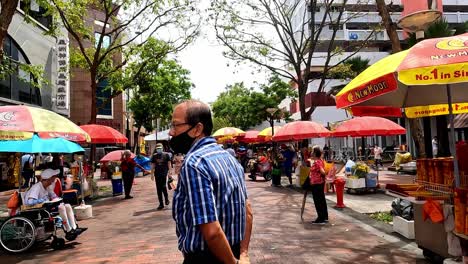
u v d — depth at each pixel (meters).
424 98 6.14
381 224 8.55
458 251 4.85
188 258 2.13
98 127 13.89
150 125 35.97
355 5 23.86
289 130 14.33
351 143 36.12
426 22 7.15
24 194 7.40
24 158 17.52
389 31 9.91
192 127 2.33
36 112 7.29
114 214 10.93
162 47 18.20
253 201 12.48
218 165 2.16
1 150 8.33
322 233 7.81
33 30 19.59
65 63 22.41
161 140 34.38
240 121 44.69
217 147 2.31
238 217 2.22
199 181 2.05
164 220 9.61
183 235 2.16
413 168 20.36
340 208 10.77
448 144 7.94
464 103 6.29
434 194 5.34
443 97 6.05
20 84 18.53
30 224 7.05
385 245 6.78
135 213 10.92
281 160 18.53
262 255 6.28
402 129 13.88
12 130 6.65
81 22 16.47
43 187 7.49
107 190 17.44
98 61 16.45
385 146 34.75
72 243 7.66
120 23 17.95
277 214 10.04
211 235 1.98
